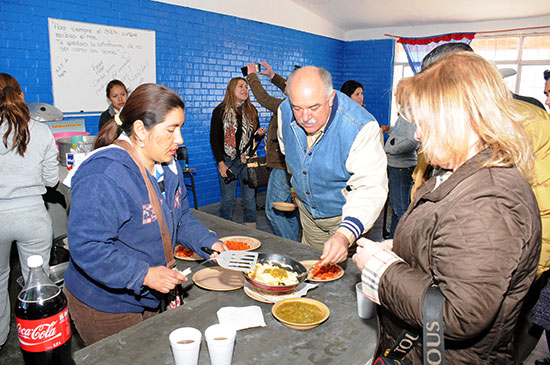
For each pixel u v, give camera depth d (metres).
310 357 1.02
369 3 5.82
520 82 5.84
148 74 4.53
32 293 0.88
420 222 0.83
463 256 0.71
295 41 6.32
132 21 4.30
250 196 3.91
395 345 0.88
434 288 0.76
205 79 5.15
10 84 1.97
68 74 3.88
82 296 1.25
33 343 0.86
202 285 1.41
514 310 0.77
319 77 1.57
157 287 1.16
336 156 1.78
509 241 0.69
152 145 1.20
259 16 5.68
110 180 1.15
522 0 4.96
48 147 2.08
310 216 2.18
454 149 0.79
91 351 1.01
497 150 0.75
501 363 0.81
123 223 1.20
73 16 3.84
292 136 1.93
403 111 0.84
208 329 0.96
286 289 1.27
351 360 1.01
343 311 1.25
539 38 5.61
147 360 0.99
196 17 4.90
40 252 2.09
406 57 6.83
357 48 7.22
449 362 0.82
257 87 3.35
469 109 0.75
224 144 3.83
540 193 1.31
